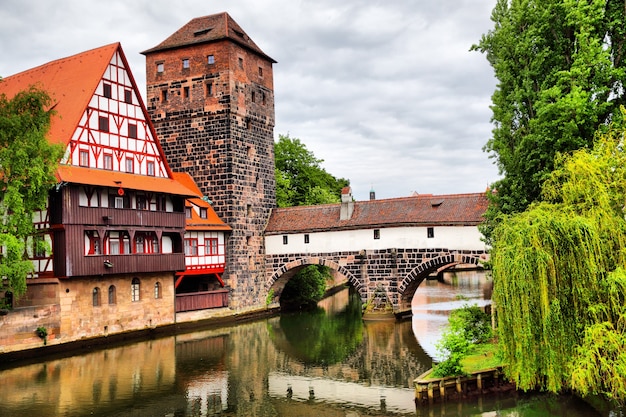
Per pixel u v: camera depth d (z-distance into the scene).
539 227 22.23
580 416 23.42
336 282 86.62
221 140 54.53
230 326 50.53
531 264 21.95
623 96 29.88
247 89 56.88
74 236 38.84
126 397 27.69
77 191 39.41
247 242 55.50
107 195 42.22
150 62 57.75
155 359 36.25
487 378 26.30
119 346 40.69
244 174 55.72
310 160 77.44
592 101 29.20
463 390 25.91
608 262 21.98
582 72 29.08
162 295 46.44
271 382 30.59
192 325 48.91
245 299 54.59
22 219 34.00
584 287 21.70
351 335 44.62
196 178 55.47
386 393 28.28
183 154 56.16
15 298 36.34
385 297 51.00
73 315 38.88
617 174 22.97
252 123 57.41
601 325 20.64
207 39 54.75
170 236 48.22
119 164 43.88
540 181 29.98
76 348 38.94
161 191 44.78
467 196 49.97
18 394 28.02
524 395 25.75
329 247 53.97
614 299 21.02
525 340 21.92
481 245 47.12
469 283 84.00
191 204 51.56
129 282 43.44
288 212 58.16
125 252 43.78
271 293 57.59
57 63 46.22
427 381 25.50
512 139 33.38
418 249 49.75
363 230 52.22
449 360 26.19
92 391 28.61
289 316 57.06
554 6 31.69
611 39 31.14
